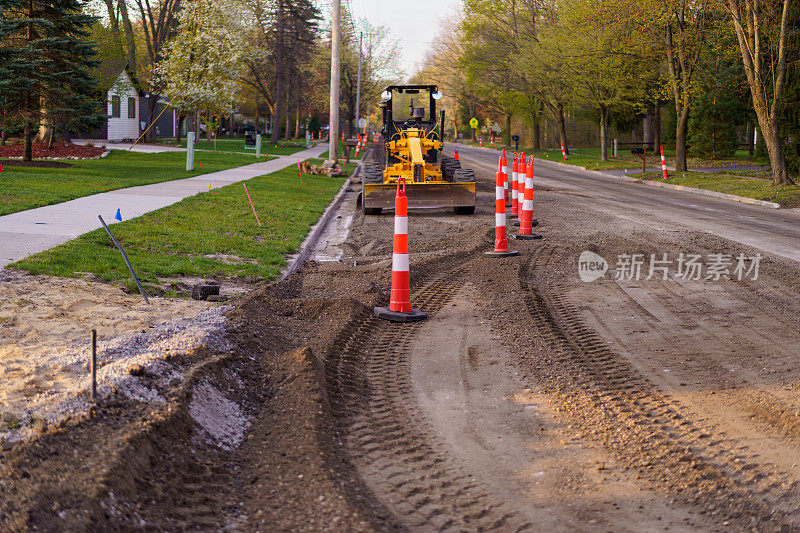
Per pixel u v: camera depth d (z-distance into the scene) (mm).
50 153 33375
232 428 4547
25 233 10414
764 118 24328
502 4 53875
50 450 3512
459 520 3533
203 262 9711
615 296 8820
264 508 3502
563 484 3947
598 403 5188
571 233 14117
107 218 12547
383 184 18188
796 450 4391
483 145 79062
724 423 4816
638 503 3734
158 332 5953
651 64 36500
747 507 3691
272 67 68875
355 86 79688
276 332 6758
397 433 4656
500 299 8609
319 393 5074
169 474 3627
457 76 79312
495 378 5805
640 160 43219
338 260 11773
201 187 20047
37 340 5703
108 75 45250
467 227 15820
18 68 22797
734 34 28984
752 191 23344
